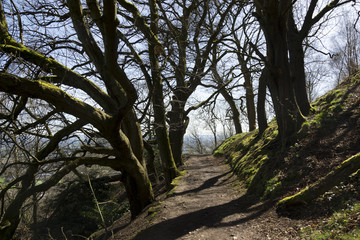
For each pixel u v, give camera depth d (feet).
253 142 48.37
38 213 49.78
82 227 42.34
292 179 23.79
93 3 18.66
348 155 21.56
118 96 26.13
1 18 26.11
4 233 22.15
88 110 23.34
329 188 17.57
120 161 29.22
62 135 28.12
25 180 25.64
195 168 53.72
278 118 32.48
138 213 33.04
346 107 30.07
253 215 21.09
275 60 31.60
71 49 31.42
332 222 14.23
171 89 45.39
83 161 26.68
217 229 19.72
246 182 31.94
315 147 26.14
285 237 15.37
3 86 18.67
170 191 35.40
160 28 43.65
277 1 29.48
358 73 36.94
